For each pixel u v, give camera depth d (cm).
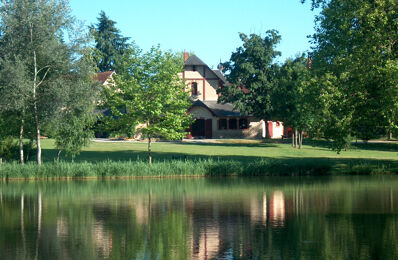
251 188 3039
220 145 5850
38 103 3834
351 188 2967
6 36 3747
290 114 5525
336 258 1449
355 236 1714
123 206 2416
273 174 3781
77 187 3164
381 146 6144
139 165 3750
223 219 2064
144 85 4097
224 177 3694
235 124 7250
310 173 3806
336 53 3662
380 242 1627
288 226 1905
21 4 3697
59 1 3847
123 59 4188
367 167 3881
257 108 6425
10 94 3622
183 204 2464
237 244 1636
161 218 2098
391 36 2838
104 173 3712
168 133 4053
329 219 2025
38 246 1636
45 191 2978
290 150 5409
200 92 7575
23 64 3703
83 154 4781
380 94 2916
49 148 5206
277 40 6494
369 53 2825
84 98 3881
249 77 6419
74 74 3969
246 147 5650
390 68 2670
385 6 2842
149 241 1694
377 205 2347
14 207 2403
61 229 1892
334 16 3647
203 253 1532
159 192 2905
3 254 1539
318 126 3806
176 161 3900
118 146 5481
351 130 3422
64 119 3878
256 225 1934
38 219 2092
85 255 1525
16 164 3769
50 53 3809
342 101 3066
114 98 4109
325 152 5312
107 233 1822
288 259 1450
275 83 6250
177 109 4138
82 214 2205
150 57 4084
